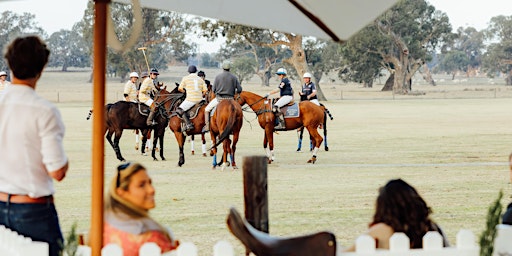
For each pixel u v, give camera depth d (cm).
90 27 10425
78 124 3838
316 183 1566
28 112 483
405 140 2723
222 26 7025
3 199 490
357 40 9650
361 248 451
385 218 489
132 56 9950
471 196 1361
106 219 484
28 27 13350
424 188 1470
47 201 496
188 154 2309
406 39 9888
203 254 890
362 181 1593
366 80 10900
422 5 10212
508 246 469
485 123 3706
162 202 1313
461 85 14012
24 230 490
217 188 1495
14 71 488
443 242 514
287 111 1997
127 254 476
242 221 450
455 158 2070
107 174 1745
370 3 476
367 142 2655
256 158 565
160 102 2080
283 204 1288
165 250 481
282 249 440
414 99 7775
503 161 1977
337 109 5419
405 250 457
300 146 2356
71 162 2064
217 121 1836
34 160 487
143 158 2175
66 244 432
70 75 15125
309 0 485
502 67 13600
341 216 1162
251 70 12725
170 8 577
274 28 546
